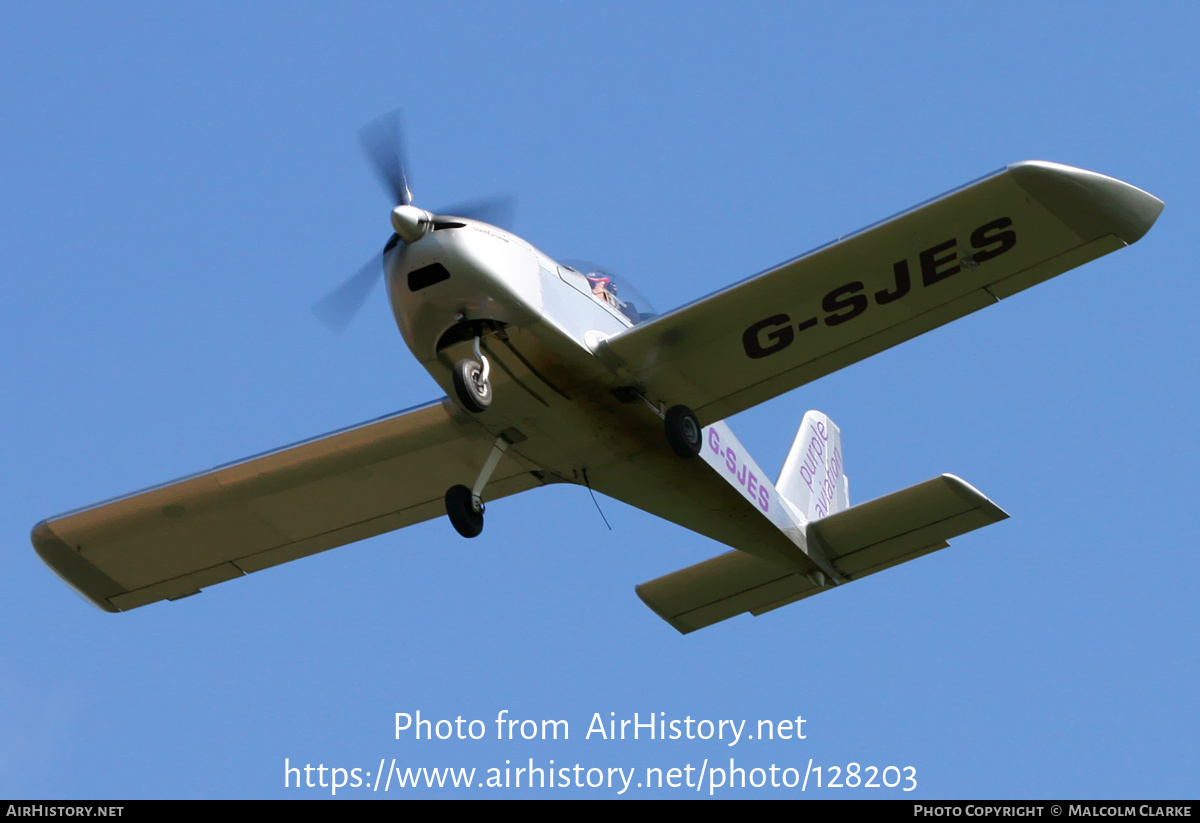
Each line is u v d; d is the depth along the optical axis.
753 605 43.88
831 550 42.53
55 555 41.31
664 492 37.75
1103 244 31.66
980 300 32.97
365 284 31.27
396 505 40.19
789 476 47.56
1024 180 30.23
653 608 44.22
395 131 31.05
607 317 33.78
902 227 31.11
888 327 33.53
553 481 38.69
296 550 41.91
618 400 33.94
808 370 34.41
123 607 43.34
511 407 33.84
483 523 34.22
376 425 37.28
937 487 40.69
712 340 33.00
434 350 31.72
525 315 30.88
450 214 30.80
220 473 39.00
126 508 40.06
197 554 41.84
